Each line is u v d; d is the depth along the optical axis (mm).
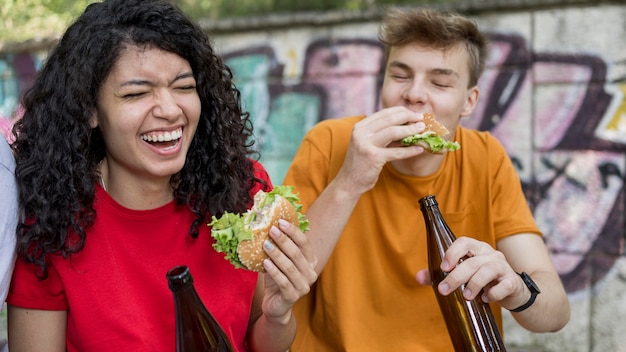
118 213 1504
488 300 1533
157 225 1534
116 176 1515
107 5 1422
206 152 1595
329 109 4227
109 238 1496
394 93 1894
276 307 1499
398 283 1919
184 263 1554
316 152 2020
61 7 5090
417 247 1912
